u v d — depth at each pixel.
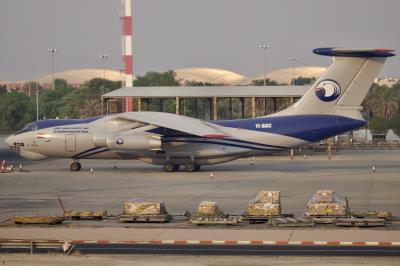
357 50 166.88
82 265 74.62
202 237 89.38
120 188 143.38
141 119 172.50
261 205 100.06
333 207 99.38
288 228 95.00
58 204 121.31
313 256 77.81
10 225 99.38
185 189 140.75
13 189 143.00
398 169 182.75
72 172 180.00
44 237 90.38
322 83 171.38
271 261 75.56
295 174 169.88
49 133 179.12
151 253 80.62
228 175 168.00
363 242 84.62
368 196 127.69
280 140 173.50
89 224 100.00
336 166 193.38
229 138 174.25
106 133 175.25
